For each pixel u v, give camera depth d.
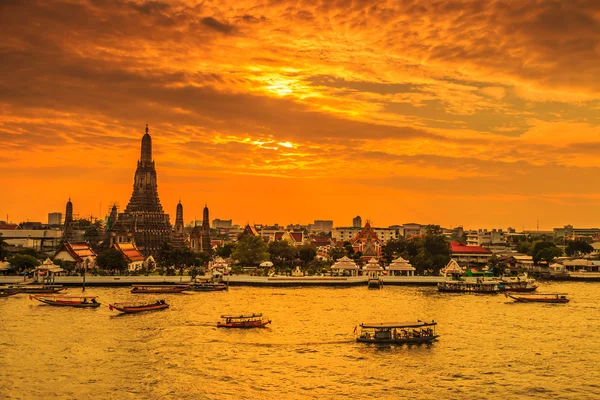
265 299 153.62
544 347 96.69
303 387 75.69
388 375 80.94
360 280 197.75
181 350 93.25
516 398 72.50
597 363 87.25
